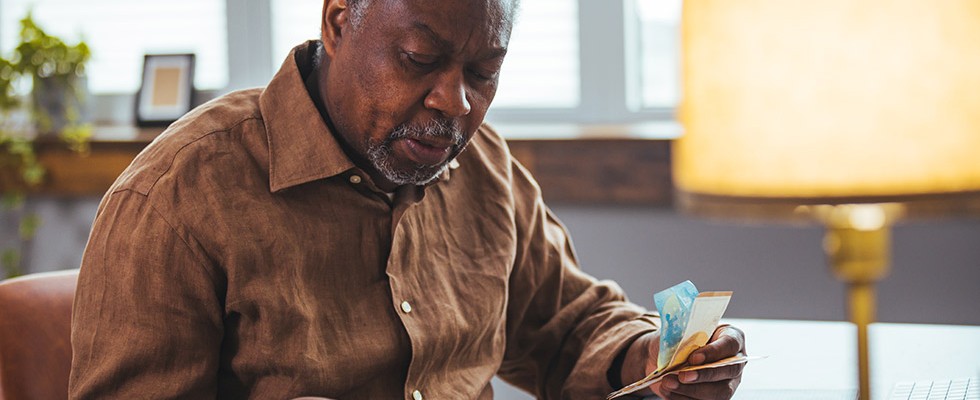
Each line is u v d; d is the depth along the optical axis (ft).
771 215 2.82
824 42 2.75
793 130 2.79
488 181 5.31
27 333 4.99
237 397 4.48
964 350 5.67
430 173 4.43
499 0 4.23
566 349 5.59
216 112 4.53
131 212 4.22
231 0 11.68
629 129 10.39
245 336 4.37
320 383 4.40
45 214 12.19
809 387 5.10
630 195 10.02
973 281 9.36
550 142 10.13
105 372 4.09
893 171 2.74
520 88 11.03
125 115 12.14
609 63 10.70
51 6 12.37
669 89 10.71
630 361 5.17
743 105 2.84
